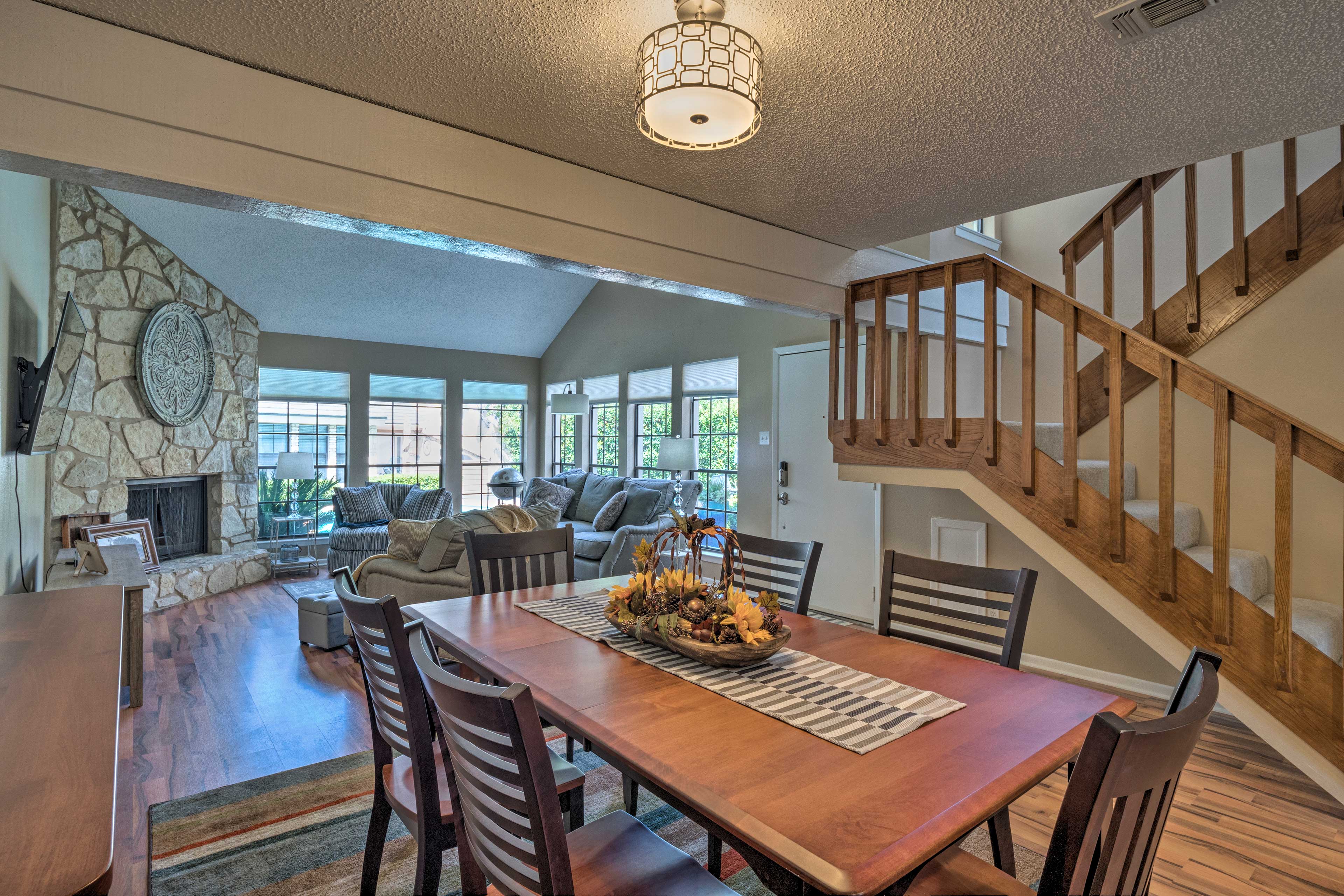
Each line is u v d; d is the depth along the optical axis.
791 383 5.50
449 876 2.03
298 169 2.21
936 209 3.28
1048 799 2.52
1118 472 2.55
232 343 6.42
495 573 2.54
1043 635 3.88
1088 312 2.63
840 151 2.63
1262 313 3.28
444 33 1.92
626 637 1.87
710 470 6.40
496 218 2.61
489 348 8.60
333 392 7.49
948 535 4.29
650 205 3.03
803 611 2.33
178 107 2.02
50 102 1.86
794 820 1.01
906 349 4.10
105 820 0.88
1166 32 1.85
